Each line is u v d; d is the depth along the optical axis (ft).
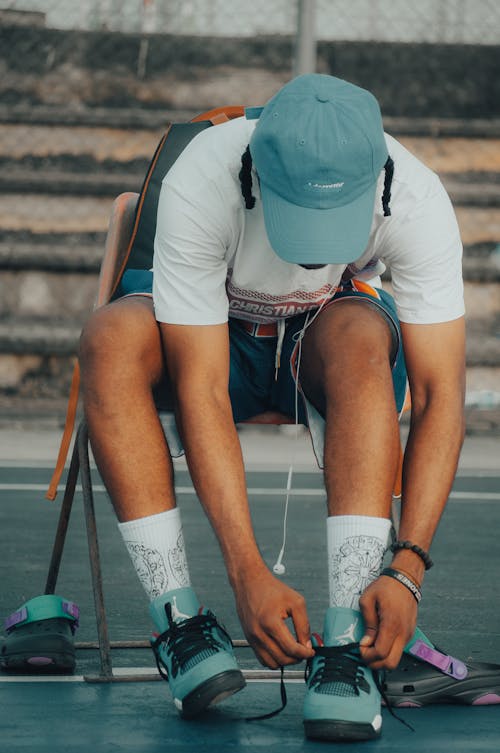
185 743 7.06
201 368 7.88
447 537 15.72
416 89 38.24
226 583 12.39
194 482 7.75
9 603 11.23
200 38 37.83
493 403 30.27
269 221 7.57
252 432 28.19
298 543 15.06
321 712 7.11
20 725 7.37
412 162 8.15
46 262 32.40
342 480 7.48
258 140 7.60
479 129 35.96
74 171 35.68
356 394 7.59
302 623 7.17
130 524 7.81
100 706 7.84
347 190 7.48
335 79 7.85
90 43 37.78
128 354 7.86
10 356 30.76
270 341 9.02
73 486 9.18
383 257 8.25
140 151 35.86
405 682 8.03
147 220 8.82
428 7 38.22
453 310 8.09
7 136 35.60
